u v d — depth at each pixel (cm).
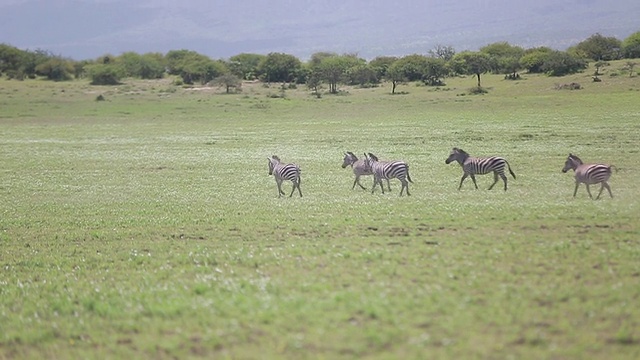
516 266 3234
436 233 4241
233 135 13612
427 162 8900
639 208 4828
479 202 5488
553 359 2208
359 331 2475
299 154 10419
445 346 2320
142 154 11075
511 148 9919
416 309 2658
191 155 10775
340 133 13238
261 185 7562
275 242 4284
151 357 2438
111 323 2836
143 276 3584
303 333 2502
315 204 5850
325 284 3064
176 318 2798
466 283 2978
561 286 2884
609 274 3047
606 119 13275
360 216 5028
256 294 2997
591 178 5478
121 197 6994
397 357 2247
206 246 4284
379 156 9669
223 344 2467
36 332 2792
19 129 15612
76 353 2564
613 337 2353
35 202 6850
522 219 4544
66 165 9962
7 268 4059
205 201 6431
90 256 4247
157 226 5141
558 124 12875
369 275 3172
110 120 17450
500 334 2406
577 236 3938
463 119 14925
